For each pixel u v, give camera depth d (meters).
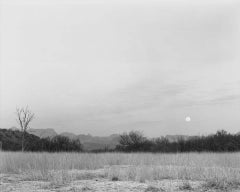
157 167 15.32
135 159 21.28
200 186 11.04
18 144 36.50
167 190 10.33
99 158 21.33
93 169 17.91
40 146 34.12
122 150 38.44
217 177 11.56
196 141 36.34
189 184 11.02
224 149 33.69
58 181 12.07
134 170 14.17
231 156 21.08
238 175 11.93
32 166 16.61
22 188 11.08
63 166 17.34
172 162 19.59
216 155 22.31
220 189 10.48
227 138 35.38
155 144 38.56
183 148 35.69
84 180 13.05
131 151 34.94
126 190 10.49
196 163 18.42
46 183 12.21
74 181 12.71
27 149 33.62
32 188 11.09
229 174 12.04
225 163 18.31
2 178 13.83
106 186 11.29
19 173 15.73
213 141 35.44
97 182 12.38
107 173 14.57
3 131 43.75
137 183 12.02
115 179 13.02
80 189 10.64
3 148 34.03
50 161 18.11
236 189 10.42
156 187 10.77
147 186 11.23
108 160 21.25
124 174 13.75
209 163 18.58
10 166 16.69
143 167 15.17
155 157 22.34
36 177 13.48
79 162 18.69
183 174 13.57
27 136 35.34
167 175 13.58
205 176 12.65
